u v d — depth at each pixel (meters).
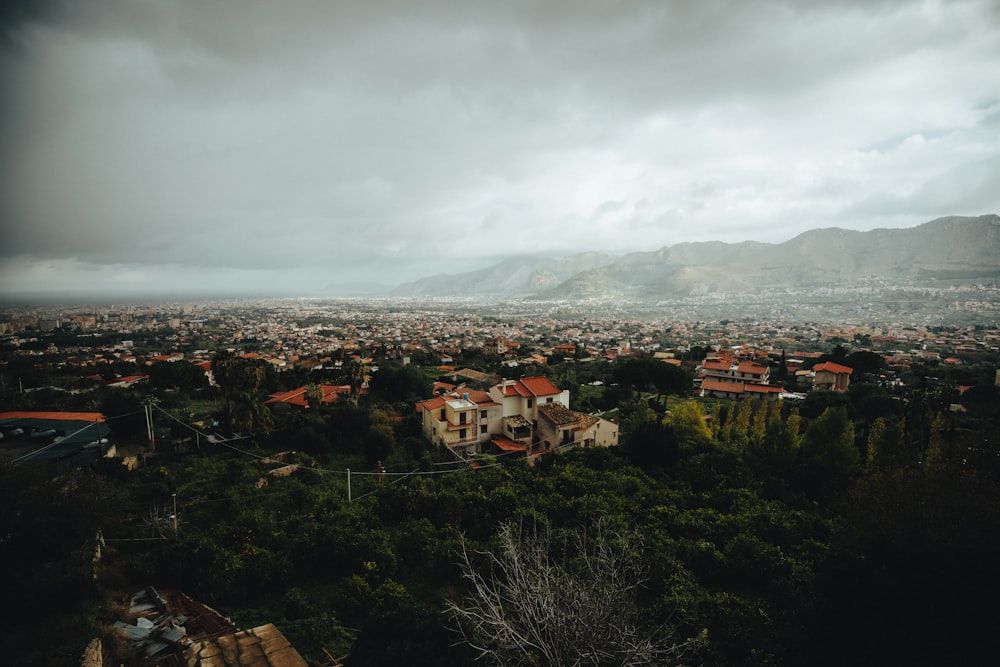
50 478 18.66
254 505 26.75
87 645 12.23
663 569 19.98
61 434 35.41
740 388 75.31
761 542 22.70
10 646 11.98
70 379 63.56
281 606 18.52
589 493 29.42
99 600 15.09
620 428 47.84
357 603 18.17
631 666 8.57
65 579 14.48
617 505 26.97
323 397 50.25
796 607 14.97
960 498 12.45
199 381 61.22
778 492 32.25
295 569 20.47
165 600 16.66
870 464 33.34
